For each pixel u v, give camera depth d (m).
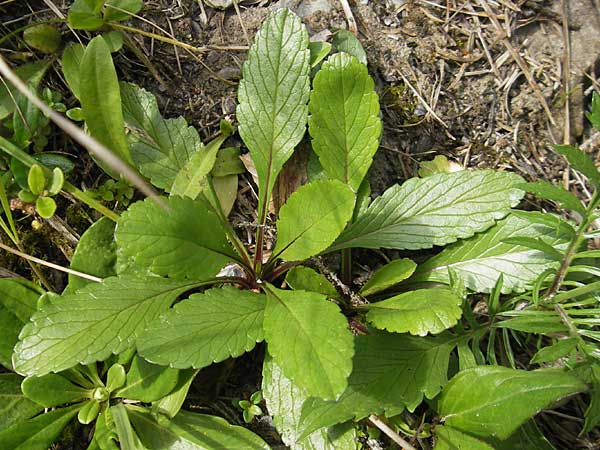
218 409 0.19
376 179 0.21
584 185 0.22
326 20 0.21
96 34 0.19
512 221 0.19
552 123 0.23
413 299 0.17
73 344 0.15
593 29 0.23
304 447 0.16
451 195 0.19
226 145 0.21
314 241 0.17
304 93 0.19
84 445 0.18
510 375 0.16
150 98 0.19
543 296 0.18
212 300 0.16
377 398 0.16
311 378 0.14
